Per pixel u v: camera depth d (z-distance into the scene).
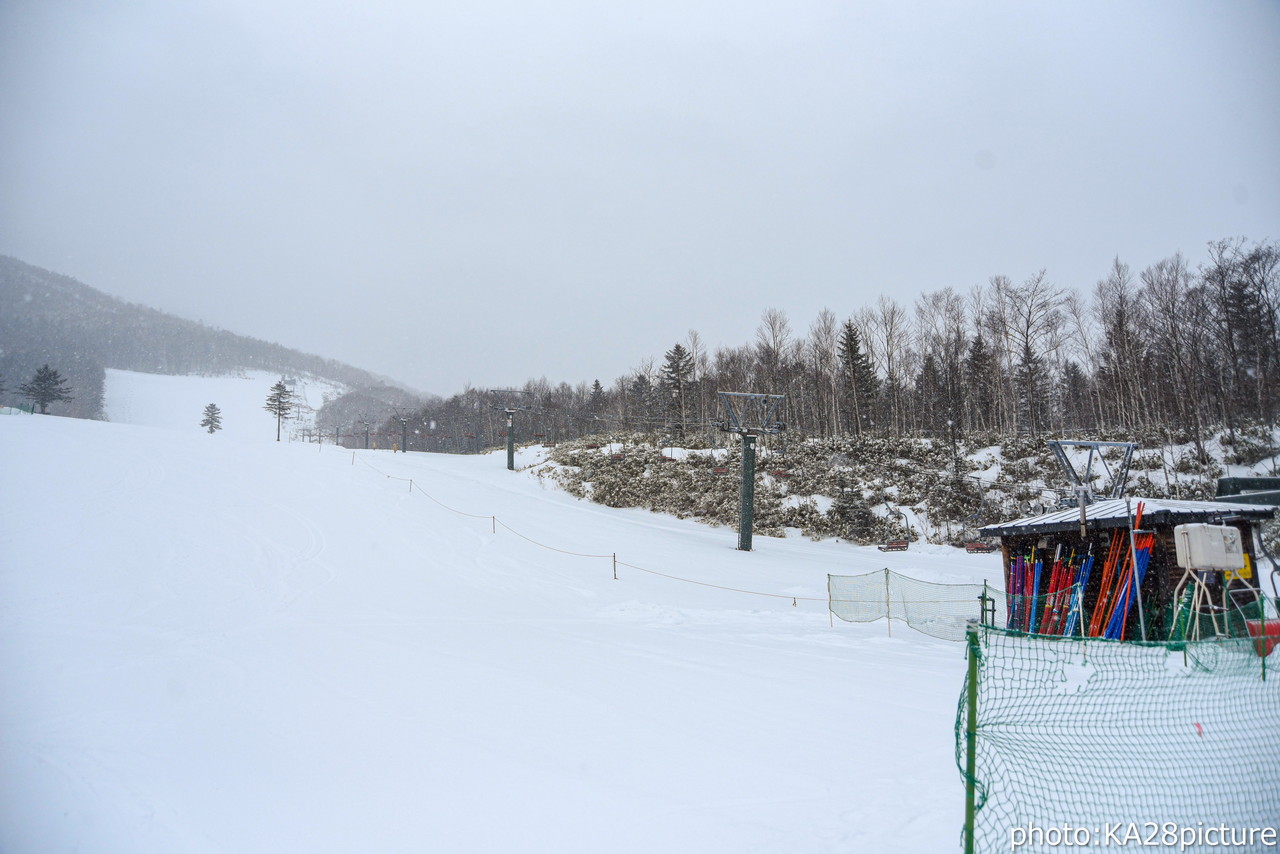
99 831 5.72
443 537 27.44
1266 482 14.30
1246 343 36.72
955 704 9.18
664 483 43.75
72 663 11.64
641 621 16.59
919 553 31.22
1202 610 11.74
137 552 21.06
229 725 8.54
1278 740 6.11
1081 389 65.44
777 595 21.05
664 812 5.93
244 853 5.38
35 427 38.84
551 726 8.41
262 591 18.89
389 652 12.70
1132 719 6.74
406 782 6.73
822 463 43.53
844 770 6.79
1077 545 13.75
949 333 65.75
